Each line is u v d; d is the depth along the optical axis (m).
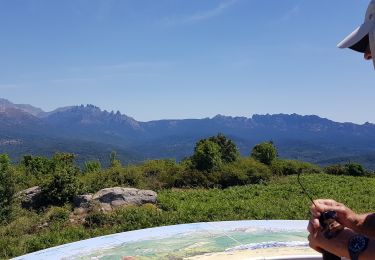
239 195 24.58
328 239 1.88
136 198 19.47
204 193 25.14
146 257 6.18
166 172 31.23
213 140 38.84
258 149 39.97
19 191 20.75
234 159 38.19
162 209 19.11
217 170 32.97
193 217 16.50
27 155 33.84
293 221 8.34
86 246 6.80
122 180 27.86
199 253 6.27
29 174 29.56
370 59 1.99
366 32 1.93
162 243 6.86
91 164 37.44
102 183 26.09
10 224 16.94
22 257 6.38
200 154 33.44
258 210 18.06
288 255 5.97
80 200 19.38
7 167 20.09
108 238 7.25
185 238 7.12
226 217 16.69
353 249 1.77
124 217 16.41
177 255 6.23
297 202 20.92
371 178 36.97
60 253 6.47
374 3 1.92
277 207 19.14
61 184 20.23
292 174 38.84
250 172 33.34
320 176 36.34
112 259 6.13
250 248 6.43
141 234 7.46
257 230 7.57
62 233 14.61
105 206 18.75
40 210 19.53
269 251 6.22
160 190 27.30
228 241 6.86
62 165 30.39
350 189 28.14
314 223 1.97
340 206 2.08
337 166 42.00
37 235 14.89
